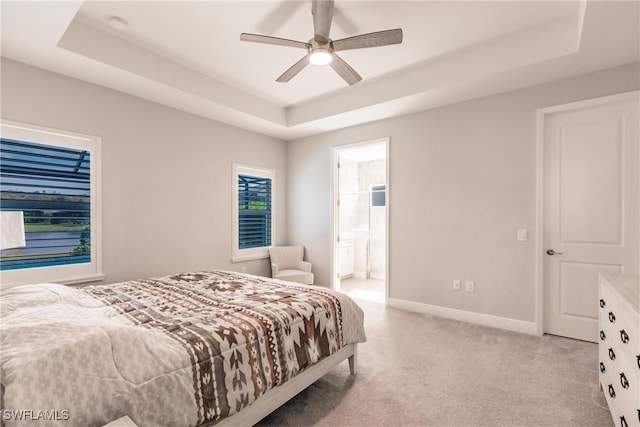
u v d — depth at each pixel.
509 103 3.22
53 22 2.10
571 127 2.96
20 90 2.59
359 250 6.40
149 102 3.42
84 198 2.96
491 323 3.32
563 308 3.01
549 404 1.95
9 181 2.59
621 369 1.58
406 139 3.93
